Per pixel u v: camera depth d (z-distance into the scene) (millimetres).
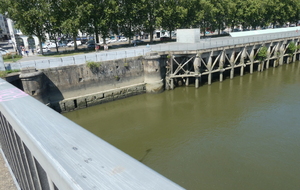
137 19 44781
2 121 4648
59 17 36344
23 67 23578
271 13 68562
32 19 34750
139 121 23047
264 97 27469
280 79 34906
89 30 40062
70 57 26250
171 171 15328
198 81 32062
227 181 14180
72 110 26281
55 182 2064
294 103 25203
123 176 1719
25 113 3422
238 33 52562
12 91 5051
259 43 37969
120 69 28969
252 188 13531
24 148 3172
